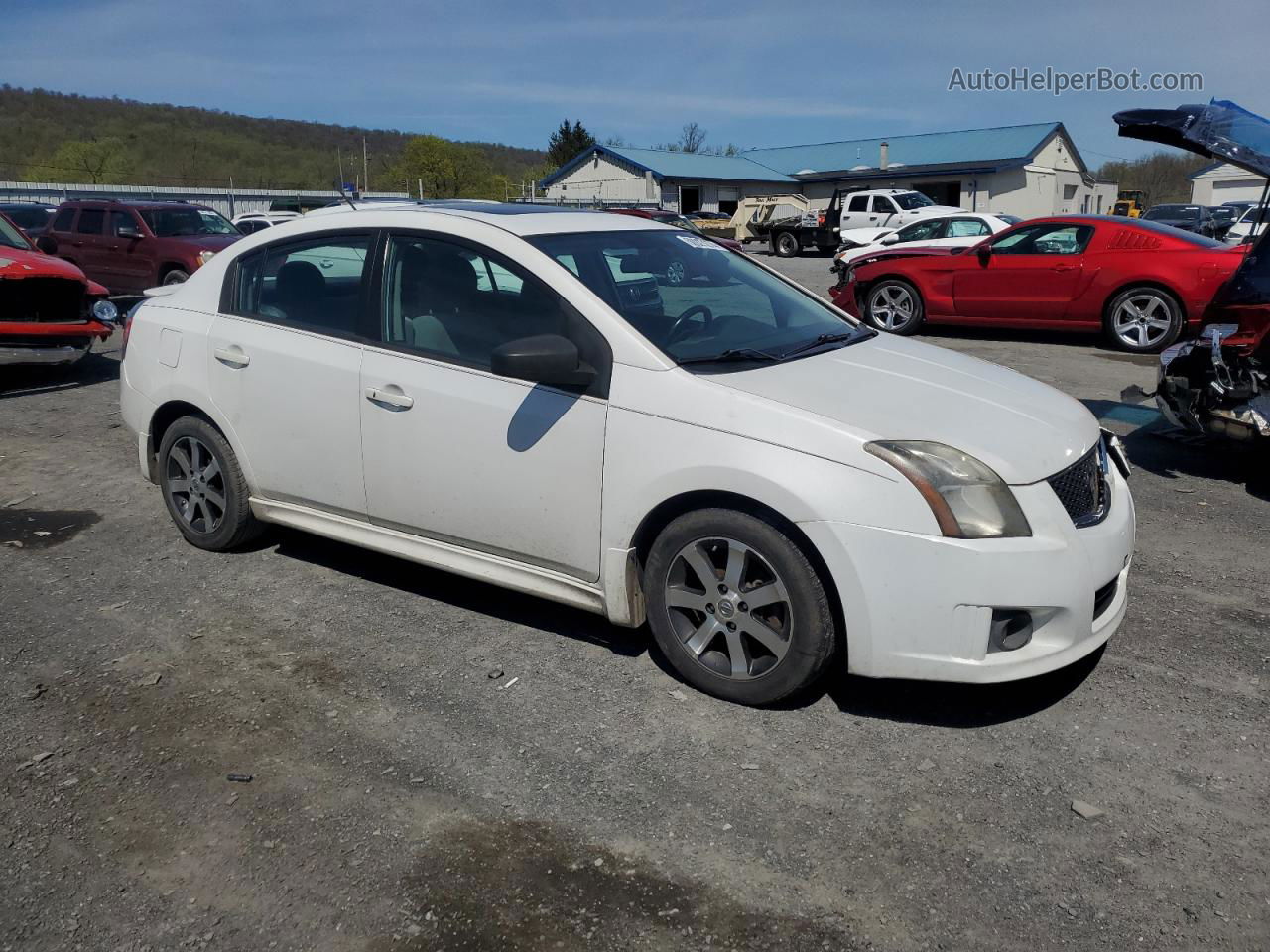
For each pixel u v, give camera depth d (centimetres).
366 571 470
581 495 357
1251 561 483
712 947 242
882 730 334
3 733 337
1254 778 306
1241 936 244
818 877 266
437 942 245
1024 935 245
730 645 345
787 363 367
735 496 331
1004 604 308
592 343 356
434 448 388
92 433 747
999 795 299
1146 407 812
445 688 363
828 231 3134
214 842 281
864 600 313
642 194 4653
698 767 315
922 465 310
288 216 2303
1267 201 612
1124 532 344
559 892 261
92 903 258
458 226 396
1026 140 4394
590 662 381
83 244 1597
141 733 336
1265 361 573
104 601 440
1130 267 1095
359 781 308
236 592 447
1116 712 344
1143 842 278
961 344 1194
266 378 435
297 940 246
